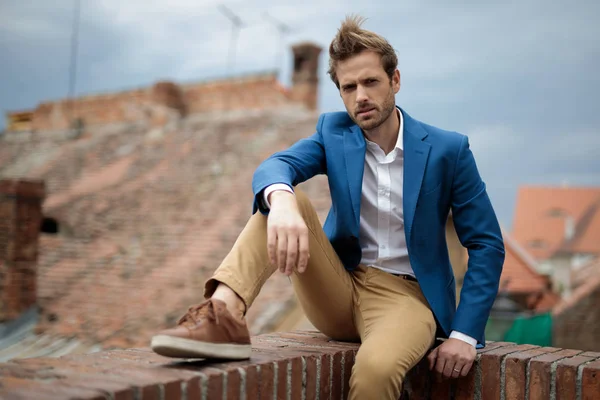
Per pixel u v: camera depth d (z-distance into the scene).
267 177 2.29
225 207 10.99
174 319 7.76
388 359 2.24
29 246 9.40
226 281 2.17
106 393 1.62
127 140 16.09
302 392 2.29
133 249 10.32
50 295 9.44
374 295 2.60
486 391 2.50
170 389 1.80
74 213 12.21
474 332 2.44
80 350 7.63
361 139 2.56
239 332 2.12
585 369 2.32
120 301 8.75
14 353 8.02
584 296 16.80
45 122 18.81
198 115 16.34
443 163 2.52
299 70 15.95
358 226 2.51
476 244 2.54
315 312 2.67
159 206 11.84
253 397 2.08
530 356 2.50
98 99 17.92
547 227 45.47
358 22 2.41
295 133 13.40
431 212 2.52
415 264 2.54
